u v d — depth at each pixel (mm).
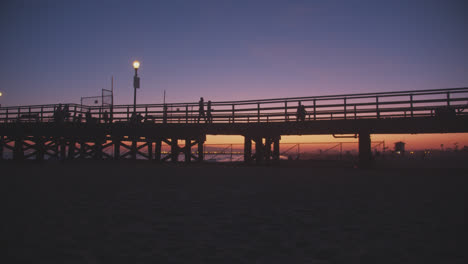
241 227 4996
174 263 3500
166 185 9930
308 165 21266
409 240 4328
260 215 5812
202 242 4258
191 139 23766
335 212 6047
